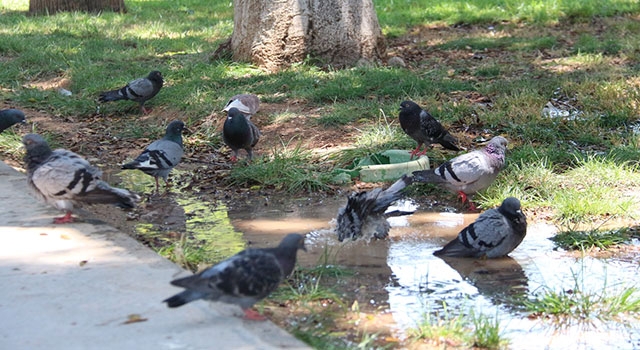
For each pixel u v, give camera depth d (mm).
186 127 12406
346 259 7539
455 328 5793
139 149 11789
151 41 18812
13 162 10664
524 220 7562
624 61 15680
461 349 5621
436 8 22062
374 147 10922
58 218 7535
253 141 10773
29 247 6801
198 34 19922
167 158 9688
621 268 7320
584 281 6988
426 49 17797
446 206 9406
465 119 11977
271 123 12320
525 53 16812
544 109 12547
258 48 15500
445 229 8531
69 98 14055
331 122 12117
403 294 6676
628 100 12617
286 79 14344
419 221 8836
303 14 15328
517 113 12109
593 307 6426
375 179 10039
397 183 8312
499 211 7555
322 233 8312
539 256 7695
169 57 17062
